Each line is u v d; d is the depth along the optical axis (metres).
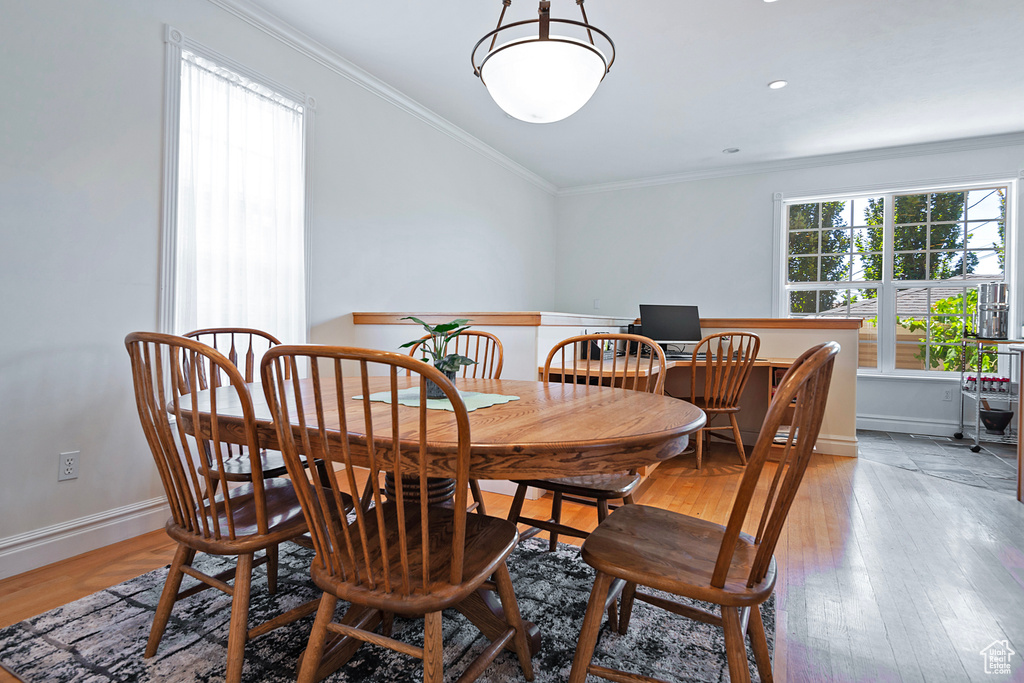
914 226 4.59
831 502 2.63
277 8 2.63
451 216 4.19
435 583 0.97
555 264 5.96
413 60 3.16
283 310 2.81
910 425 4.52
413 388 1.70
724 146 4.50
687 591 0.95
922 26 2.74
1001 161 4.21
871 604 1.65
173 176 2.28
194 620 1.51
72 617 1.52
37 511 1.90
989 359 4.36
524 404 1.44
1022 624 1.53
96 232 2.04
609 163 5.00
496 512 2.42
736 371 3.18
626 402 1.48
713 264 5.18
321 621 1.03
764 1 2.54
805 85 3.39
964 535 2.21
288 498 1.45
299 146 2.89
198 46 2.37
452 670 1.30
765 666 1.11
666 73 3.24
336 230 3.15
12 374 1.83
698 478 3.04
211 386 1.09
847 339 3.63
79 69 1.98
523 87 1.66
